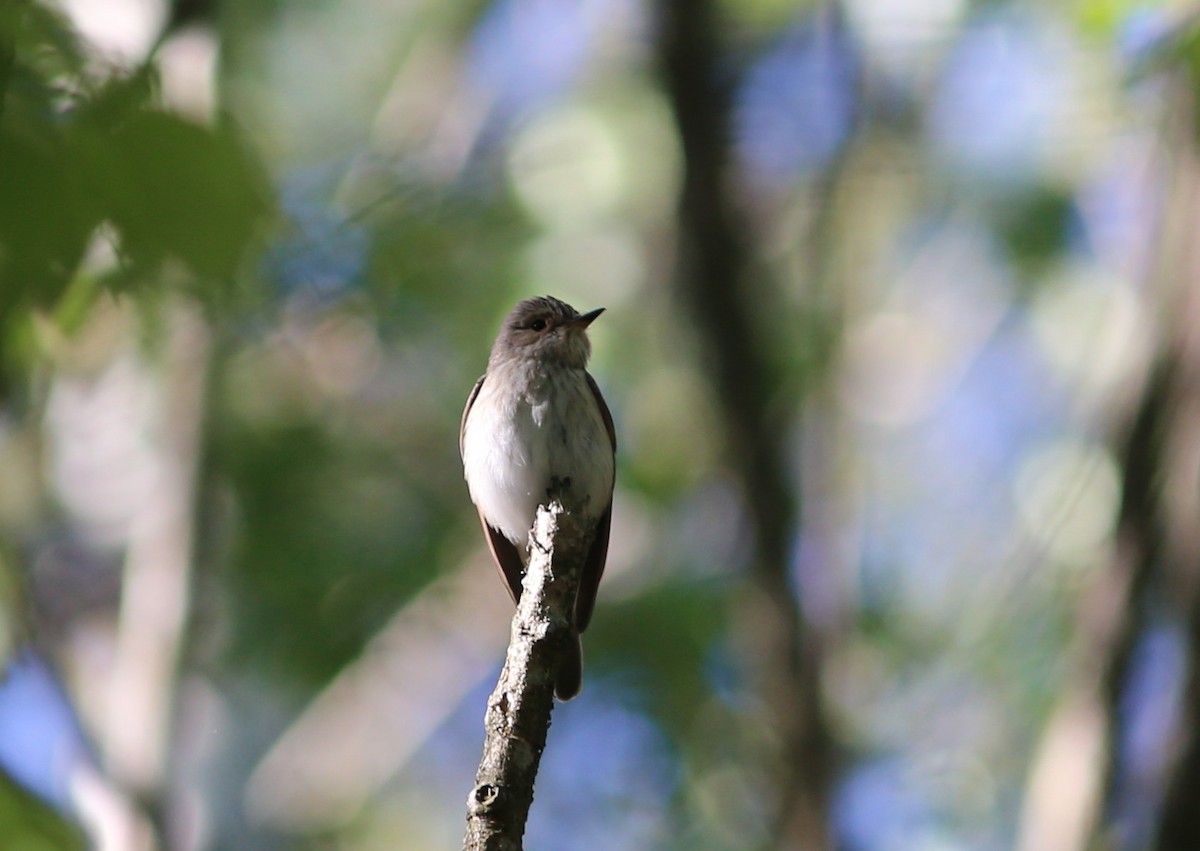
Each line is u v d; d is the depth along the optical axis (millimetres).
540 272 13688
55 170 4316
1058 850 8281
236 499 13680
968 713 13445
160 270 4543
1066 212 13977
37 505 14180
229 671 13570
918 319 15586
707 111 10727
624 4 14234
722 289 10680
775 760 11461
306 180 12758
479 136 14828
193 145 4426
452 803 14992
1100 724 8328
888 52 13812
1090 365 13344
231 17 14109
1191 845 7402
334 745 14594
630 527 14211
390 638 14133
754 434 10523
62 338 5516
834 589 11438
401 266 12477
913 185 14234
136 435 13805
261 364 13797
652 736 13688
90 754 10078
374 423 14250
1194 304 8141
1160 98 8289
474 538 14352
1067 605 11758
